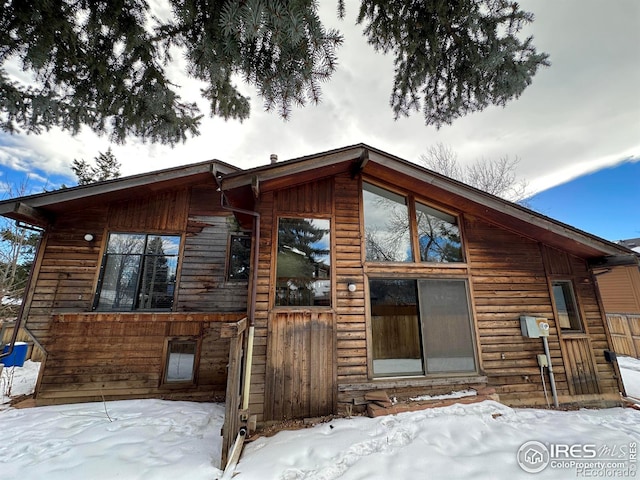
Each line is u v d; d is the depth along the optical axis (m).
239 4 1.90
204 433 3.66
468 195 4.80
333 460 2.89
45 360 4.87
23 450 3.13
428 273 4.91
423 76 3.36
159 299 5.61
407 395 4.30
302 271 4.56
